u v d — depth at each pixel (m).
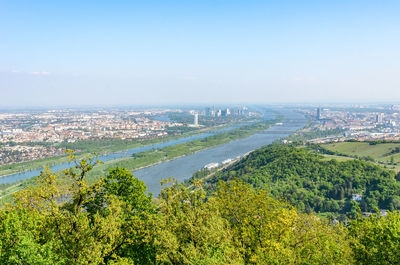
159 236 40.00
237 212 50.97
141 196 63.44
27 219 42.62
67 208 45.62
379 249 41.81
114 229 41.78
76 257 36.41
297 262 42.16
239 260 38.06
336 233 54.25
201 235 39.12
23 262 32.59
